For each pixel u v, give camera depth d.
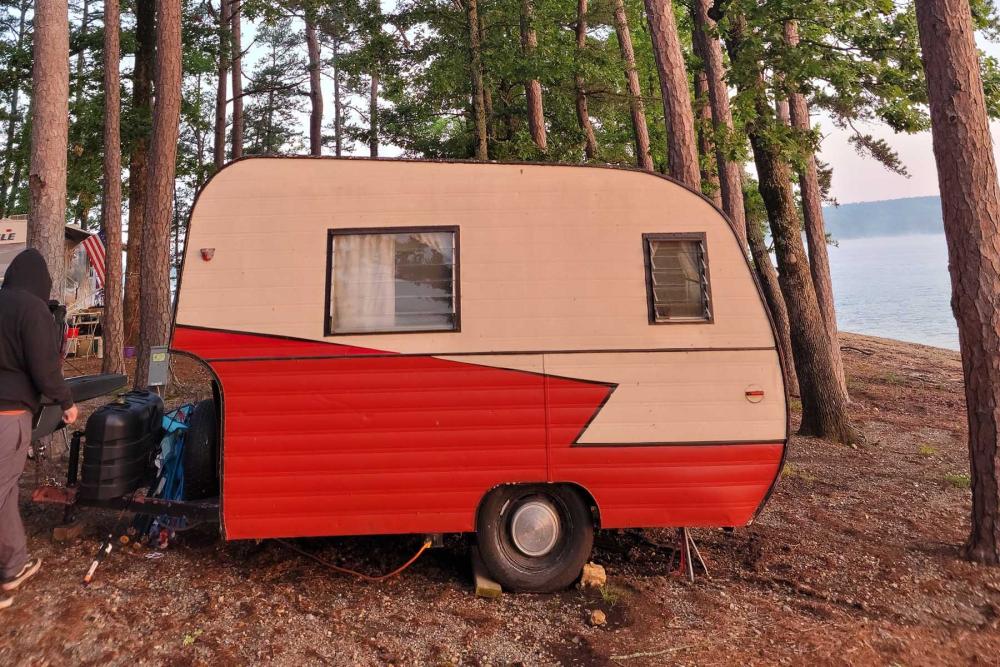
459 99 16.31
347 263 4.07
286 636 3.54
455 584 4.27
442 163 4.18
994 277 4.79
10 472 3.78
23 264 3.93
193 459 4.39
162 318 9.37
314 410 3.97
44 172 7.40
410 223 4.11
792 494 6.45
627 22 17.75
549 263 4.12
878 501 6.28
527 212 4.16
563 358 4.06
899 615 3.96
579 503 4.14
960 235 4.91
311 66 20.55
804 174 12.41
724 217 4.25
